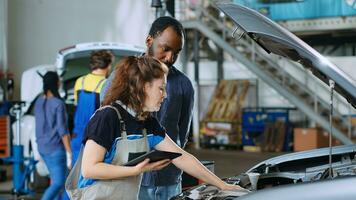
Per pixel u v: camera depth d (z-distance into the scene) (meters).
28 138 8.19
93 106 5.23
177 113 3.54
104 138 2.64
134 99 2.68
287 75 12.16
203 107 13.98
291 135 12.55
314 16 11.90
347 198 2.44
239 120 13.11
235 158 11.76
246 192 2.85
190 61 14.53
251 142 12.97
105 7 14.27
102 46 8.59
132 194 2.74
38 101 6.13
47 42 13.58
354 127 11.25
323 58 2.63
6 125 9.15
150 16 13.30
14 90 13.11
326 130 11.56
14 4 13.12
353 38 12.55
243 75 13.93
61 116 5.98
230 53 12.52
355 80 2.61
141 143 2.75
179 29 3.43
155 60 2.70
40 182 8.23
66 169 6.09
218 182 2.97
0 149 9.12
